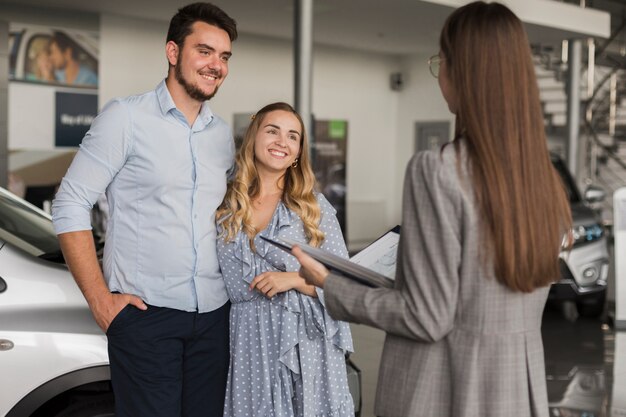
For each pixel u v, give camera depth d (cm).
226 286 275
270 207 279
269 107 281
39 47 972
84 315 283
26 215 353
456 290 171
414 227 175
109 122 258
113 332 261
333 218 283
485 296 171
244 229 270
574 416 467
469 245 170
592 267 725
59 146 998
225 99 1196
